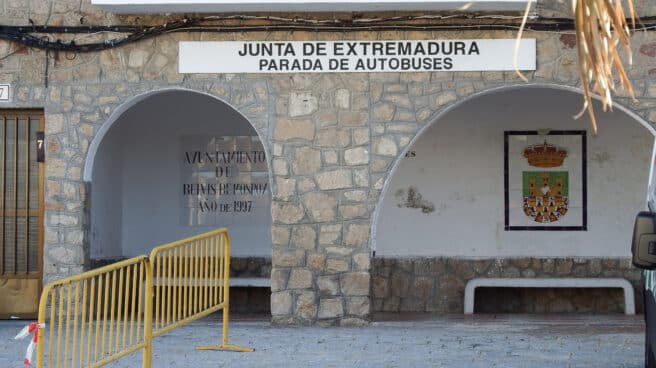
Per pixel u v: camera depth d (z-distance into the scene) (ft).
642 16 31.89
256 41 32.96
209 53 33.06
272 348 28.48
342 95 32.81
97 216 36.37
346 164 32.78
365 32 32.68
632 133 39.27
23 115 34.37
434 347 28.71
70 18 33.47
